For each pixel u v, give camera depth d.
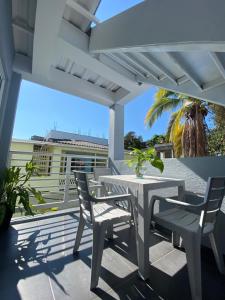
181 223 1.55
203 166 2.15
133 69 3.08
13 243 2.09
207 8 1.35
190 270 1.34
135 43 1.95
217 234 1.95
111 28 2.32
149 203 1.86
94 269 1.43
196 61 1.95
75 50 2.64
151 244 2.15
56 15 1.90
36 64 2.81
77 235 1.92
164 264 1.75
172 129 5.07
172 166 2.48
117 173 3.73
